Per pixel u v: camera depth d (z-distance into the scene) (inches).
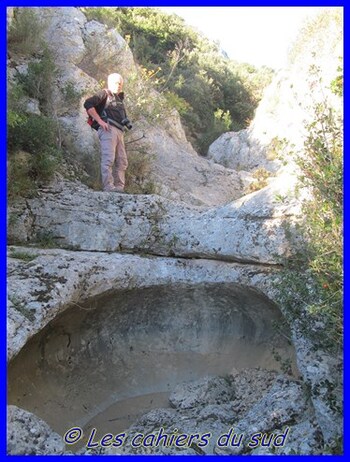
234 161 401.7
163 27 529.0
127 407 160.4
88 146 243.6
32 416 117.4
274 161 365.1
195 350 177.2
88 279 154.6
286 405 128.3
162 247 185.9
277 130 378.3
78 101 252.2
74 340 159.6
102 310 165.0
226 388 159.8
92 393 157.5
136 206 188.4
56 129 231.5
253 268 164.9
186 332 178.9
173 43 534.0
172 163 299.3
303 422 123.4
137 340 175.0
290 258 153.8
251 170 379.9
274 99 403.2
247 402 150.8
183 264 177.2
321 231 131.0
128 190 235.8
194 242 179.5
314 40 277.7
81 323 159.8
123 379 166.6
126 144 261.1
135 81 291.3
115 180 221.9
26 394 137.6
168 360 175.3
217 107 507.2
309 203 143.6
